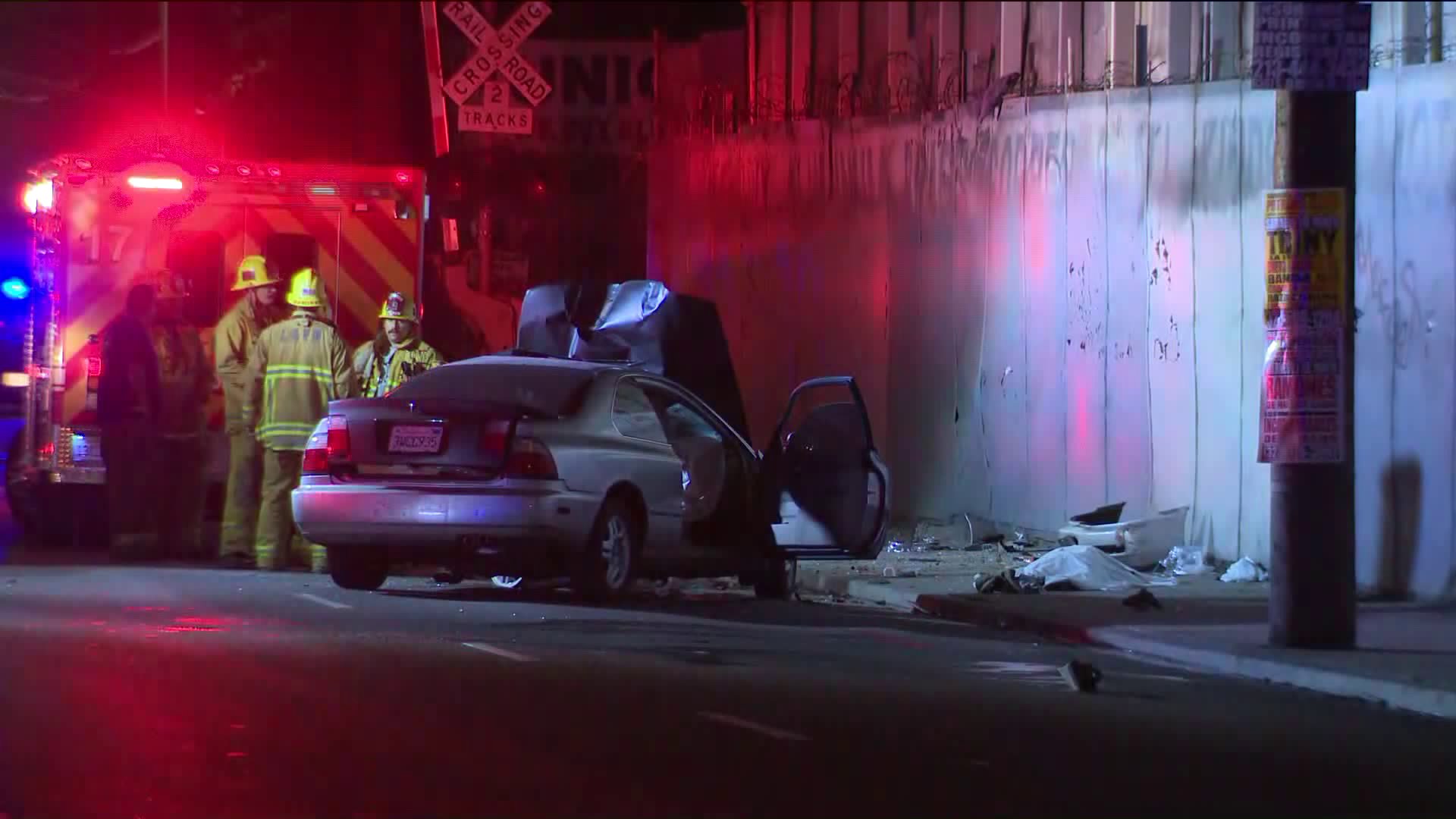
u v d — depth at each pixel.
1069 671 23.88
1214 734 20.86
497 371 32.75
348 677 22.42
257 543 37.22
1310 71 26.75
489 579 36.38
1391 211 34.50
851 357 48.88
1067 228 43.12
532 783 16.89
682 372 41.28
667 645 26.47
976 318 45.81
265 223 40.91
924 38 48.28
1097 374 42.19
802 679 23.53
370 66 60.62
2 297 42.44
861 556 34.72
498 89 48.66
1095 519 40.41
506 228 69.94
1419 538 33.81
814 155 49.78
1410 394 34.06
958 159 46.31
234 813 15.65
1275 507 27.48
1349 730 21.61
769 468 35.03
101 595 31.12
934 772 17.91
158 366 38.56
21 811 15.65
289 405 37.09
